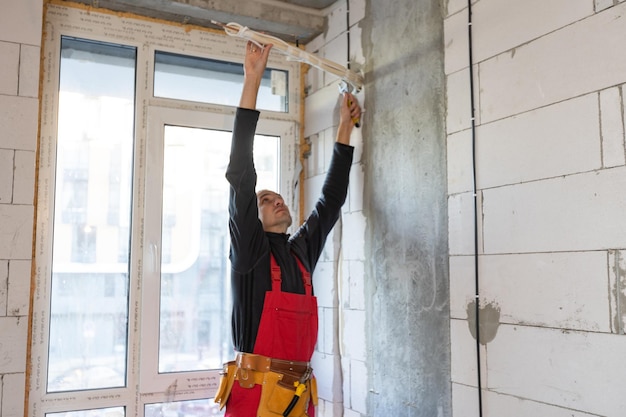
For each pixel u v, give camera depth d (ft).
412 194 7.82
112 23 9.25
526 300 6.00
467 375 6.70
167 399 9.12
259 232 7.34
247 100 7.39
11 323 7.71
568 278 5.57
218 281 9.75
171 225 9.48
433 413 7.19
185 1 9.12
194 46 9.84
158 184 9.35
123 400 8.85
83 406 8.61
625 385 5.02
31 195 7.95
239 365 7.08
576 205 5.54
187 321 9.45
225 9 9.43
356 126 9.13
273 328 7.12
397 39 8.31
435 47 7.53
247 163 7.20
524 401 5.95
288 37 10.55
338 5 9.82
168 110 9.53
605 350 5.20
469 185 6.84
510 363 6.14
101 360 8.87
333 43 9.91
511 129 6.31
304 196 10.49
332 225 8.58
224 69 10.15
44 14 8.79
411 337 7.66
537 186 5.96
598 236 5.32
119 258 9.12
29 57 8.07
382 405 8.16
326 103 9.95
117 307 9.05
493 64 6.59
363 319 8.72
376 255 8.49
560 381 5.59
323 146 9.97
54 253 8.71
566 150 5.67
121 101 9.32
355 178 9.11
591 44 5.48
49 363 8.56
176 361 9.32
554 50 5.85
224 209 9.91
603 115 5.34
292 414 7.01
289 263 7.64
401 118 8.13
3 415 7.57
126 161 9.28
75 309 8.79
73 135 8.96
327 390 9.41
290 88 10.57
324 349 9.57
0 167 7.79
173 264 9.45
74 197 8.89
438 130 7.39
